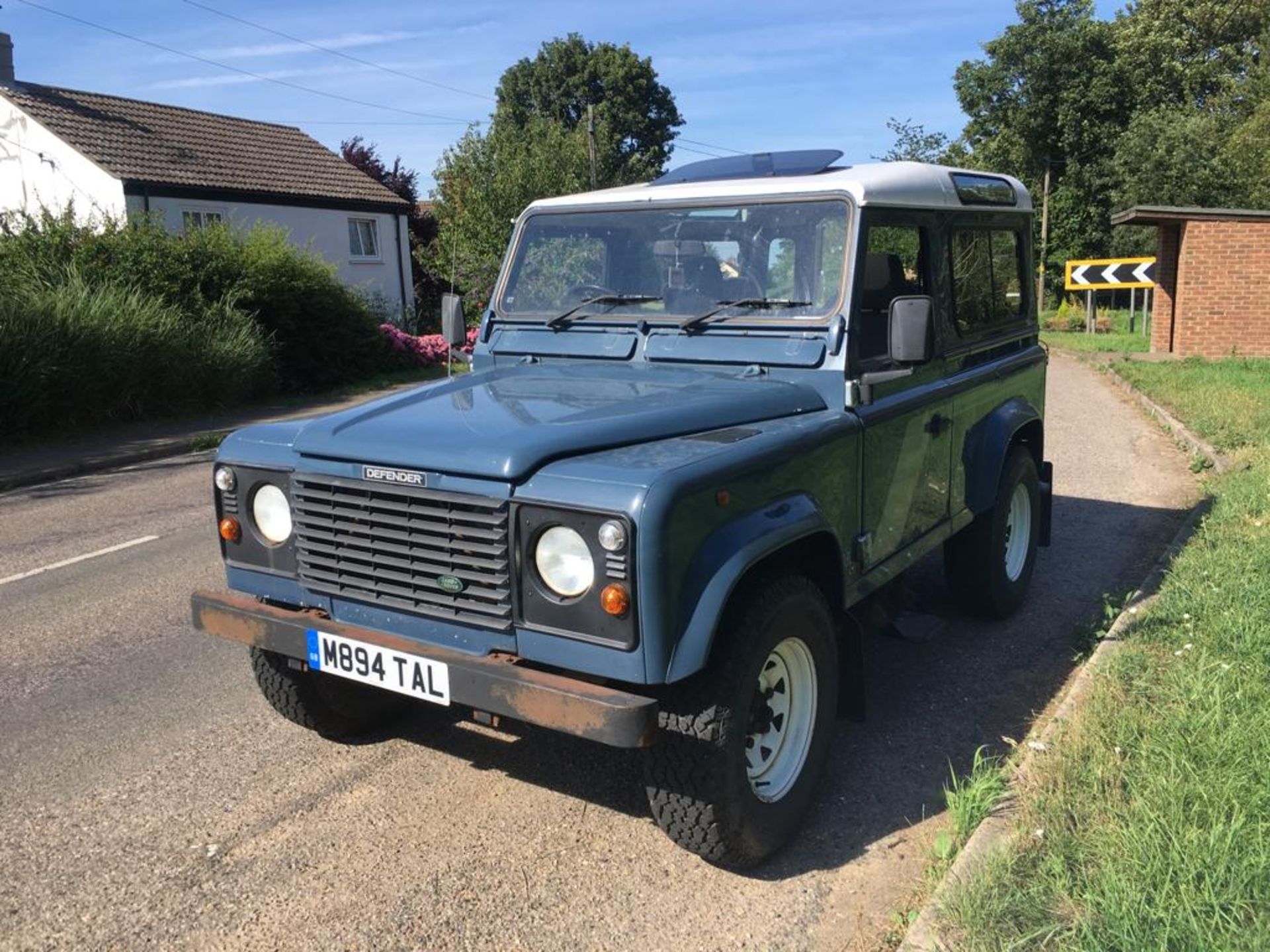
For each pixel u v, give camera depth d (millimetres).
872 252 3906
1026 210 5660
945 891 2889
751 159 4430
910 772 3955
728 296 3984
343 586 3305
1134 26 41281
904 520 4219
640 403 3375
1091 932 2551
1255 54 38031
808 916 3076
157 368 14531
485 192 24859
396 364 20906
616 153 46438
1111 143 37531
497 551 2908
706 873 3311
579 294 4359
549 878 3293
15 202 22281
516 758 4137
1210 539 6055
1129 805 3152
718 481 2926
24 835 3611
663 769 3055
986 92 39375
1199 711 3699
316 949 2973
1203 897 2635
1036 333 5922
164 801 3830
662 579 2721
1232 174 33906
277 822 3666
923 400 4273
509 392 3646
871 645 5266
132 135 23016
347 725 4230
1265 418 10602
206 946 2998
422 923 3076
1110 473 9281
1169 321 20359
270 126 27594
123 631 5766
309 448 3309
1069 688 4586
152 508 9297
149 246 16109
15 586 6777
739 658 3008
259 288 17047
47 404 12867
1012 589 5539
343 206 25984
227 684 4965
